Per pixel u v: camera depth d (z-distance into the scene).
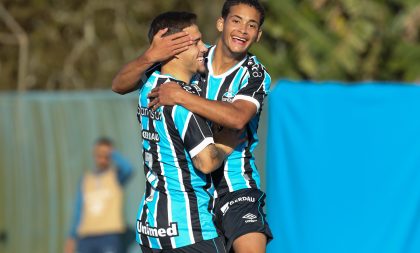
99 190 25.52
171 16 14.71
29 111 26.92
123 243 25.34
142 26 45.66
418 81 38.72
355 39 38.75
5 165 27.34
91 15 45.44
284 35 38.88
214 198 15.48
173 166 14.53
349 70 38.94
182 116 14.20
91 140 26.00
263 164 22.98
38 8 46.03
